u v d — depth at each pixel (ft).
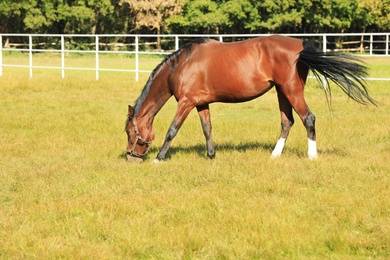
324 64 28.14
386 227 20.08
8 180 28.12
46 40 174.09
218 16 163.94
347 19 166.61
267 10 159.74
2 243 19.56
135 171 29.07
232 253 18.38
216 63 29.35
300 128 41.29
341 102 54.90
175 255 18.61
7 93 61.57
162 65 30.40
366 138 37.09
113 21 177.99
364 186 25.23
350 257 18.30
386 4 166.61
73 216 22.54
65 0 166.30
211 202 23.43
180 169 28.86
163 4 168.66
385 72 80.79
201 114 31.01
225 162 30.17
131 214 22.40
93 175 28.43
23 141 37.58
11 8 158.71
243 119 47.70
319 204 22.95
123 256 18.62
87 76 80.53
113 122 44.78
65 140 37.91
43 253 18.57
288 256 18.52
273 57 28.84
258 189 25.21
